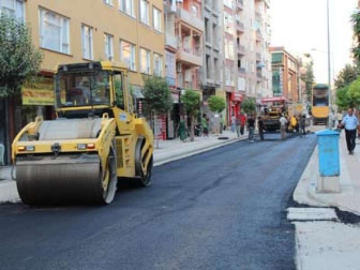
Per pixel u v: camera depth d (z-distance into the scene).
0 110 21.55
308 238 8.15
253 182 14.88
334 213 10.00
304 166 19.00
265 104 56.66
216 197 12.35
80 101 13.43
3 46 15.66
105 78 13.39
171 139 42.69
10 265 7.02
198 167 19.81
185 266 6.80
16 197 13.23
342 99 51.75
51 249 7.83
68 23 26.03
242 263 6.87
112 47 31.77
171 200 12.11
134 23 35.41
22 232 9.10
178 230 8.90
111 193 12.10
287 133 51.34
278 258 7.06
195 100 38.62
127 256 7.34
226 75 66.31
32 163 11.41
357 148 25.28
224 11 66.44
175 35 47.06
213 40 61.31
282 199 11.83
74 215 10.59
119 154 13.18
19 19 19.08
